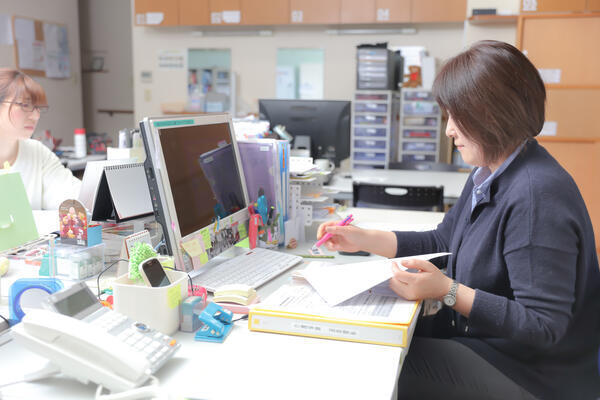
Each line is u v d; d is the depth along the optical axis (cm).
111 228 149
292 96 548
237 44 552
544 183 111
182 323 110
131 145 195
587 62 424
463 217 138
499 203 118
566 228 108
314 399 85
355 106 459
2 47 555
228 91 554
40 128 611
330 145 320
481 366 123
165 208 125
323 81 539
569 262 108
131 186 152
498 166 121
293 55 541
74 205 140
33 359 98
